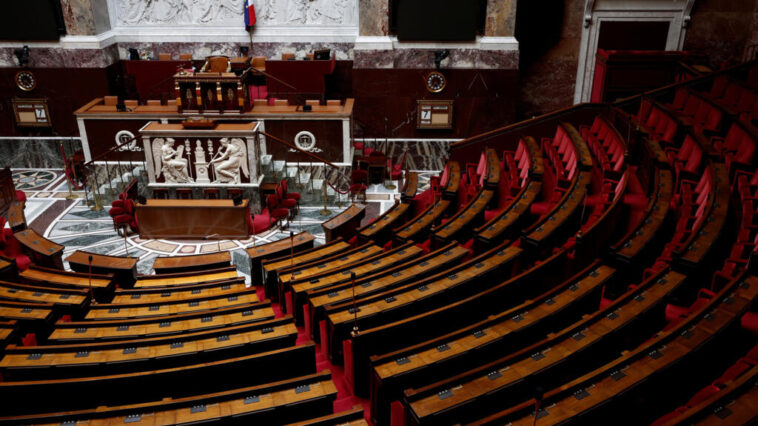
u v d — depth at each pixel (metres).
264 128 16.55
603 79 17.83
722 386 5.48
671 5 18.14
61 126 18.80
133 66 18.25
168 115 16.44
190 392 6.84
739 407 5.00
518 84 19.47
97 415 5.71
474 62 17.55
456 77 17.69
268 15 19.06
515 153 15.23
